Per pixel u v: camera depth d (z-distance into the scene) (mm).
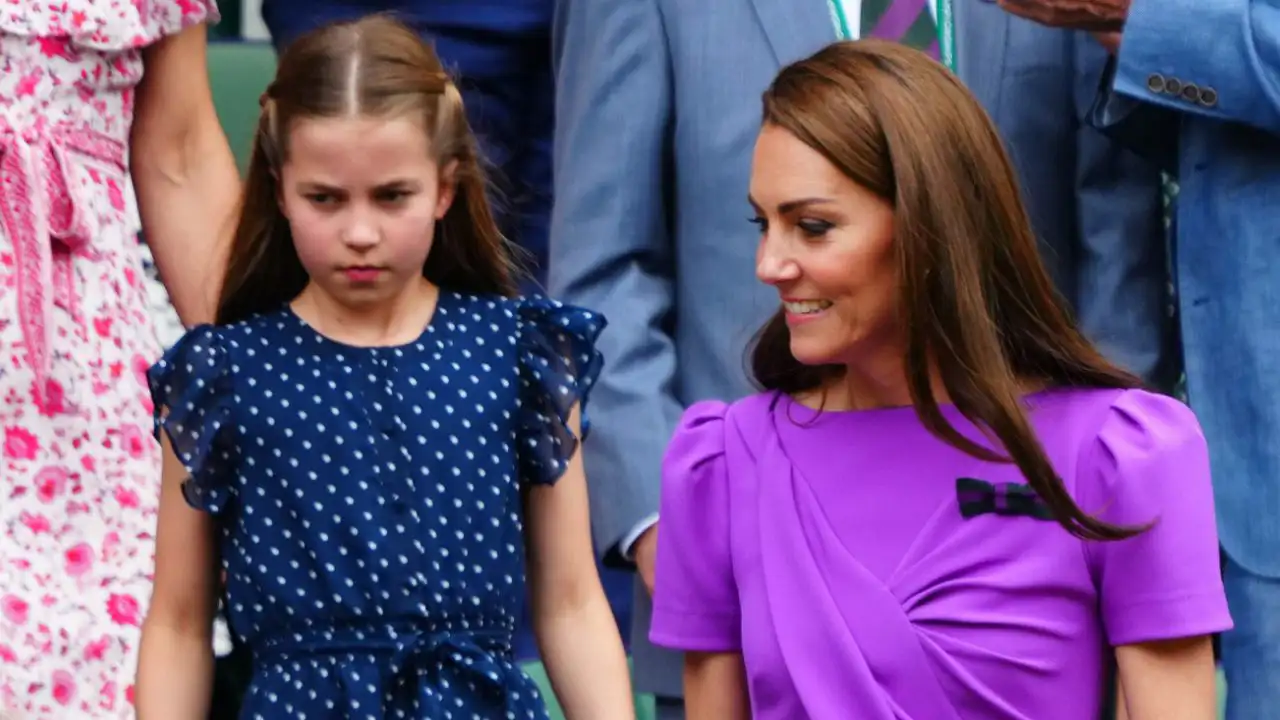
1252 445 14328
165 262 14383
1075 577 11375
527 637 17375
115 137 13695
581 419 12391
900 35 14773
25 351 12992
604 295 14531
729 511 11945
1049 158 15102
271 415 11766
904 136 11234
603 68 14711
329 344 11906
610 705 12414
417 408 11828
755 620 11633
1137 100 14766
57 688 12969
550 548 12438
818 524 11586
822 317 11391
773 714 11570
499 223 17266
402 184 11617
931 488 11531
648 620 14500
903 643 11273
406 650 11539
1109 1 14562
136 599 13227
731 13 14531
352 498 11680
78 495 13141
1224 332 14469
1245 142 14516
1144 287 15141
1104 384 11711
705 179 14453
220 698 13562
